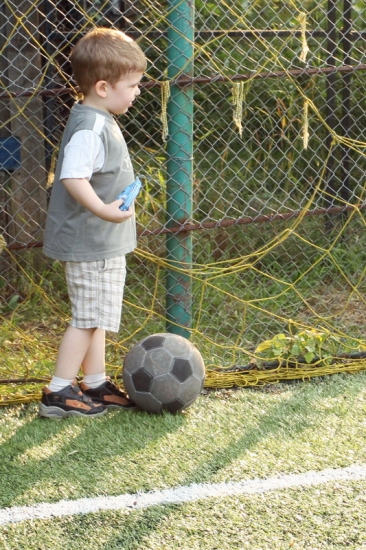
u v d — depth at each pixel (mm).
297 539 3152
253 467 3723
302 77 7500
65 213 4031
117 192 4035
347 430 4109
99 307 4117
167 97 4477
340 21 7320
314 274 6484
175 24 4523
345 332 5551
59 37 6746
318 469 3701
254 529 3223
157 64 7422
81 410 4230
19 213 6043
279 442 3975
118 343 4906
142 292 5984
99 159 3936
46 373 4852
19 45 6043
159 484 3574
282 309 5953
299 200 7316
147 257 4777
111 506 3396
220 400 4500
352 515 3320
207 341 5320
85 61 3938
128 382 4219
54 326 5621
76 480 3609
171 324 4871
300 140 7480
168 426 4125
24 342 5102
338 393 4598
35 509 3375
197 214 6957
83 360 4332
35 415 4301
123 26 7375
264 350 5066
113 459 3799
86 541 3154
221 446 3926
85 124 3896
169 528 3234
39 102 6070
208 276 6109
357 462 3768
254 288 6305
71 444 3943
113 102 4023
